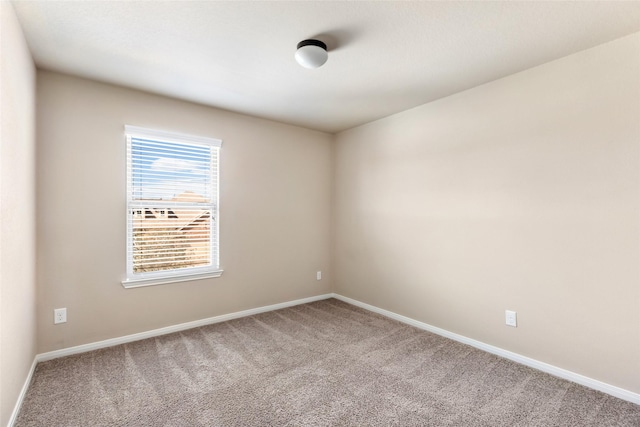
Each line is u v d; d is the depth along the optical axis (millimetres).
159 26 1840
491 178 2607
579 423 1727
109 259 2676
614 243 1989
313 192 4141
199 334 2965
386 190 3564
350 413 1806
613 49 1981
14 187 1691
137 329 2824
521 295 2420
